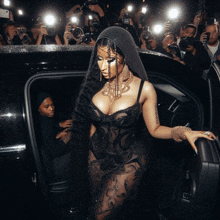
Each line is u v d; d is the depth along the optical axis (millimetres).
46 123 2072
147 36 3893
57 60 1763
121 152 1663
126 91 1617
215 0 4949
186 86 2023
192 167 1661
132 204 1881
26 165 1595
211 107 1727
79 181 2062
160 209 2006
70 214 2012
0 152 1539
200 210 1496
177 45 3695
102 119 1629
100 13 4336
